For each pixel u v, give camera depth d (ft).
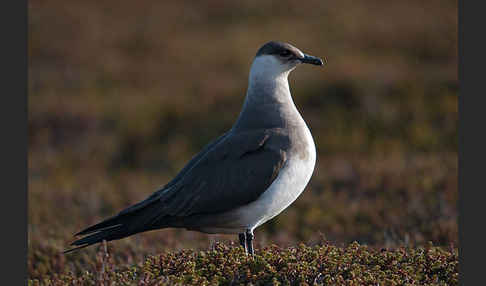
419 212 45.39
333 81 74.59
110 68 90.74
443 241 41.29
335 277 26.08
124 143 71.36
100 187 56.70
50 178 62.18
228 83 82.17
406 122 67.97
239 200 30.94
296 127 32.14
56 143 71.51
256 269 26.94
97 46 98.78
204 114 74.08
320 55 88.38
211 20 112.68
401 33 95.09
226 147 31.63
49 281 29.63
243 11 114.73
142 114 75.00
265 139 31.32
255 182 30.76
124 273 27.89
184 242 42.04
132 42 100.42
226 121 72.08
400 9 108.47
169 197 31.53
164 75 88.38
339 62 83.82
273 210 31.55
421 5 110.22
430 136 65.26
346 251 29.37
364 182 51.70
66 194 53.62
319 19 107.34
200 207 31.19
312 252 28.09
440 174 51.31
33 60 94.32
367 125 67.97
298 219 47.47
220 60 92.38
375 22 101.35
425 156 60.18
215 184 31.09
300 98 72.59
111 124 74.23
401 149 64.03
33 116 73.87
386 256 28.68
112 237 31.76
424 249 30.30
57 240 41.29
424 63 86.07
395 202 48.06
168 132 72.79
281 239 43.11
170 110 75.15
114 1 120.67
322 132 67.15
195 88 82.07
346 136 66.18
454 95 71.36
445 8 107.34
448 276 28.02
